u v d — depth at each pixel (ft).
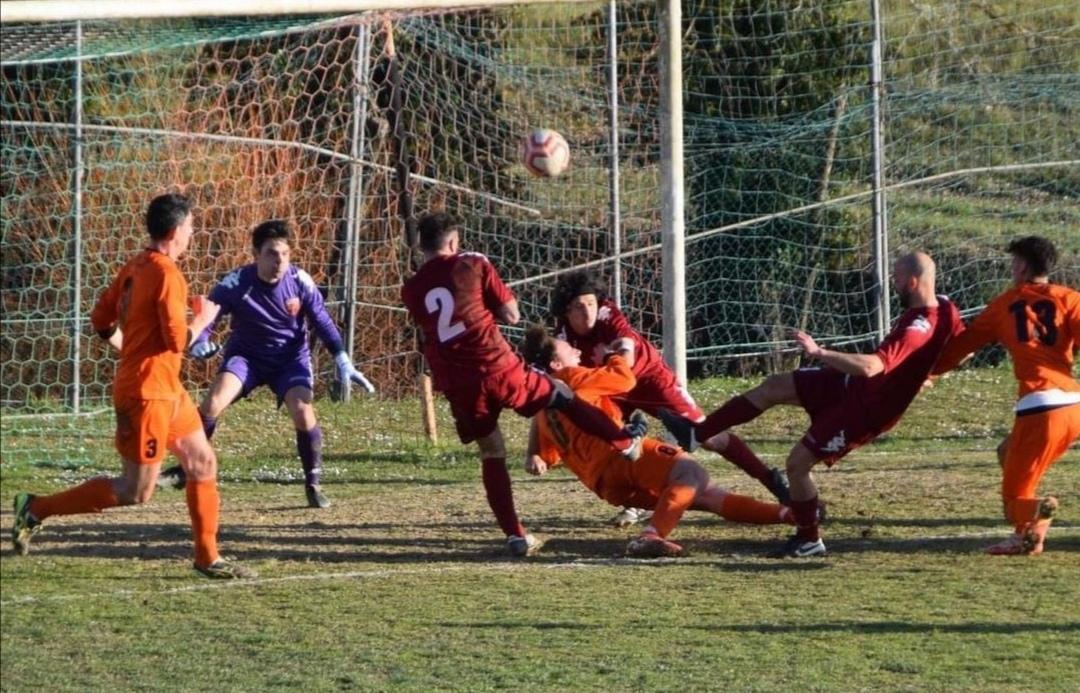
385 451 127.24
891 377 77.71
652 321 162.61
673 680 58.59
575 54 169.17
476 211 166.71
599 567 79.87
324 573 79.77
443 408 149.59
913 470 106.52
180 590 76.28
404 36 166.20
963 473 103.91
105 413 143.64
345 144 162.30
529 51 172.86
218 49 163.12
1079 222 163.02
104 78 155.02
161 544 87.61
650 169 167.53
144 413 75.05
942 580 73.82
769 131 162.81
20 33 107.86
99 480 78.59
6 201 152.05
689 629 66.33
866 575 75.66
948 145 164.55
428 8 95.86
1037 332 76.69
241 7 87.30
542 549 84.84
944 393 142.72
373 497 104.06
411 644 65.26
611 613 69.62
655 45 168.76
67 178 151.84
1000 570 75.51
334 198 159.94
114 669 62.75
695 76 164.76
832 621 66.90
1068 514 89.15
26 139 151.64
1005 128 164.76
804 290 162.40
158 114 154.51
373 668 61.67
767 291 163.02
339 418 143.74
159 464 76.74
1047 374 76.59
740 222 162.40
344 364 100.01
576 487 104.78
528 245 166.61
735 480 106.83
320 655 63.98
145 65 157.48
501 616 69.67
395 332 160.35
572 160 167.43
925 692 56.08
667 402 87.20
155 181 154.71
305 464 99.66
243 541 87.86
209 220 157.07
